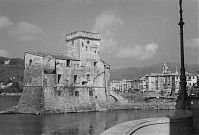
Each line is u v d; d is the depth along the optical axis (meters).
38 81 103.19
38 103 100.75
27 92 106.00
